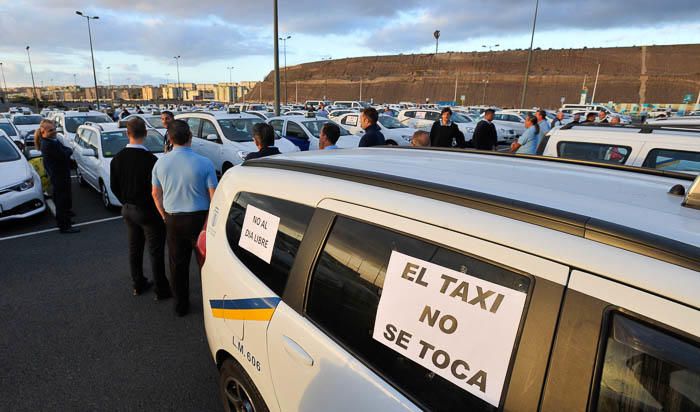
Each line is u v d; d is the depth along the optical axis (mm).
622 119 25688
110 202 7082
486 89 104062
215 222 2264
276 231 1771
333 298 1469
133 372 2949
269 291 1735
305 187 1683
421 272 1210
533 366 957
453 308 1124
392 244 1303
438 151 2195
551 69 112125
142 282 4105
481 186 1273
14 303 3908
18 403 2633
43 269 4680
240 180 2137
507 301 1016
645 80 91688
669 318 802
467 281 1101
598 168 1726
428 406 1144
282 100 124688
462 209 1171
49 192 7434
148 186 3641
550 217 1019
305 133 10516
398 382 1226
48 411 2568
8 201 5910
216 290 2137
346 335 1403
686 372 788
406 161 1766
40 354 3135
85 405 2625
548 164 1737
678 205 1103
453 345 1111
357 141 10812
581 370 896
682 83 87625
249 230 1956
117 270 4684
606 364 875
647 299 830
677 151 3766
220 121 9289
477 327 1067
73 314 3723
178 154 3299
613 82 94312
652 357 826
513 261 1015
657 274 830
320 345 1460
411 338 1214
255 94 133875
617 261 879
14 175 6121
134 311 3787
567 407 906
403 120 18484
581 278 912
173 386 2814
